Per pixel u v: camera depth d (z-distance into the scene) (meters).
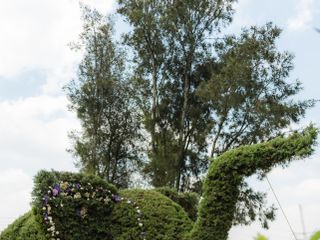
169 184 21.69
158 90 23.69
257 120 20.61
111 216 7.18
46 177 7.09
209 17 22.89
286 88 20.94
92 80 23.09
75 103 23.14
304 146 6.44
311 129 6.50
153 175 22.17
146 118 23.42
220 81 20.55
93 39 23.33
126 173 23.48
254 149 6.76
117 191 7.41
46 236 6.99
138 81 23.67
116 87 23.22
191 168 22.77
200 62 23.42
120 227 7.14
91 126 23.00
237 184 6.91
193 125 23.00
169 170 21.80
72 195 7.07
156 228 7.18
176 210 7.52
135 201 7.40
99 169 22.91
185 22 22.81
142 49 23.58
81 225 7.03
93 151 22.69
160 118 23.41
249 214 20.44
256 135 20.56
